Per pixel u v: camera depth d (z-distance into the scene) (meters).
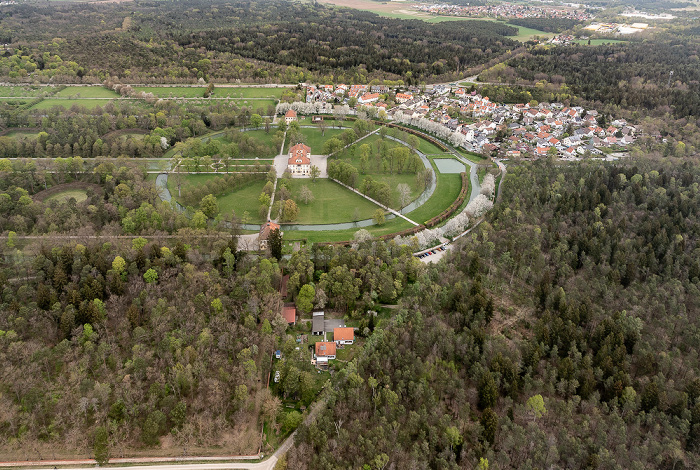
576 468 154.38
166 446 163.75
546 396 181.25
